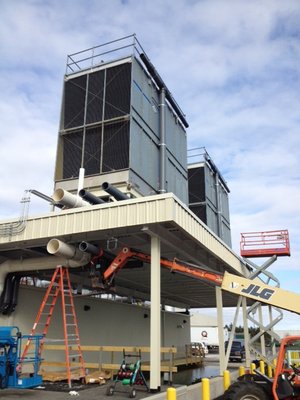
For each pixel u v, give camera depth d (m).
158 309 11.02
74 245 13.05
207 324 65.19
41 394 10.13
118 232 12.04
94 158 18.19
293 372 8.98
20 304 14.73
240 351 32.12
